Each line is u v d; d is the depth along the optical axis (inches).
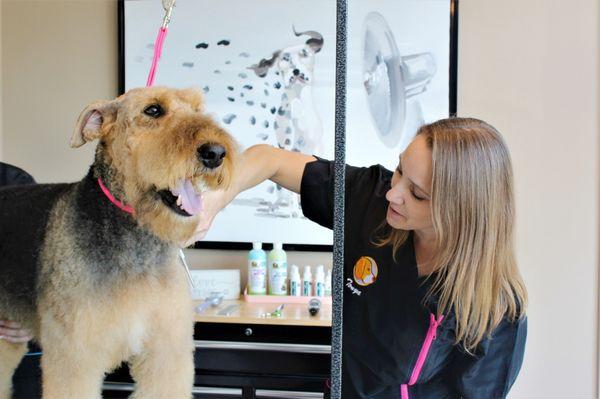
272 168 48.7
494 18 83.4
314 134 86.3
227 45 86.0
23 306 42.3
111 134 39.6
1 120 89.7
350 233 46.7
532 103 83.5
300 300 80.5
